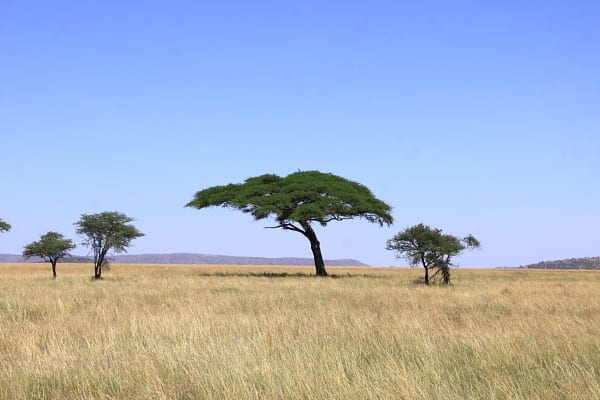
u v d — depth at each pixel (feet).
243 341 33.22
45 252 150.92
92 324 42.83
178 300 64.03
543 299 66.64
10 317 49.32
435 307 57.62
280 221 163.53
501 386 22.90
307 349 30.96
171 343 34.40
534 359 28.66
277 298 69.31
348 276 161.27
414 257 108.58
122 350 31.53
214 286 94.94
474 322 43.83
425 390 22.40
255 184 166.71
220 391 23.16
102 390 23.90
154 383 24.00
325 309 55.67
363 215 162.91
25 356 30.17
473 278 147.33
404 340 34.06
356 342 34.24
